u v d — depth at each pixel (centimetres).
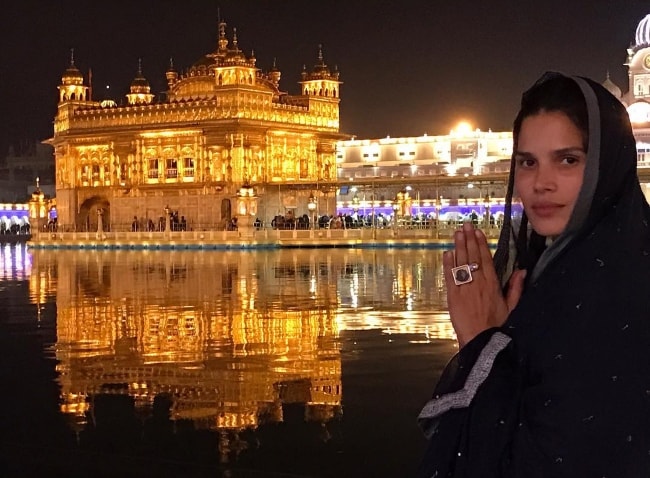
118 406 955
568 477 210
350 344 1388
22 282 2945
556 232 231
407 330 1560
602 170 225
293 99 7100
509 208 254
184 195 6575
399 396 974
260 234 5775
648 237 229
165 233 5959
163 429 849
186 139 6619
